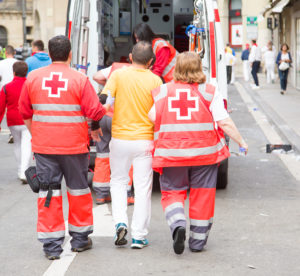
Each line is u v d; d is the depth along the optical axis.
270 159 13.11
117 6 13.76
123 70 6.89
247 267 6.11
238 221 7.96
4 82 15.25
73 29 10.23
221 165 9.69
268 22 40.31
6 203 9.33
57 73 6.47
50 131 6.41
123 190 6.97
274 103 23.08
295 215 8.27
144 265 6.20
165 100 6.38
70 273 5.96
